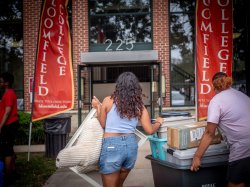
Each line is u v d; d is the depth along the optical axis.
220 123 3.51
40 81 7.73
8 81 5.80
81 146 3.72
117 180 3.57
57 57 7.72
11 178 6.02
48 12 7.71
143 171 6.45
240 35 12.05
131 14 12.31
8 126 5.78
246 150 3.41
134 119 3.58
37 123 10.18
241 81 11.86
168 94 11.81
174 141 3.68
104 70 12.16
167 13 11.98
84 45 12.01
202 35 7.24
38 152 8.75
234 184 3.48
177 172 3.60
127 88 3.58
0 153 5.88
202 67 7.21
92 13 12.35
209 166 3.54
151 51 10.71
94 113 4.07
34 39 12.11
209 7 7.26
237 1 12.10
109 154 3.51
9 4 12.45
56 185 5.79
